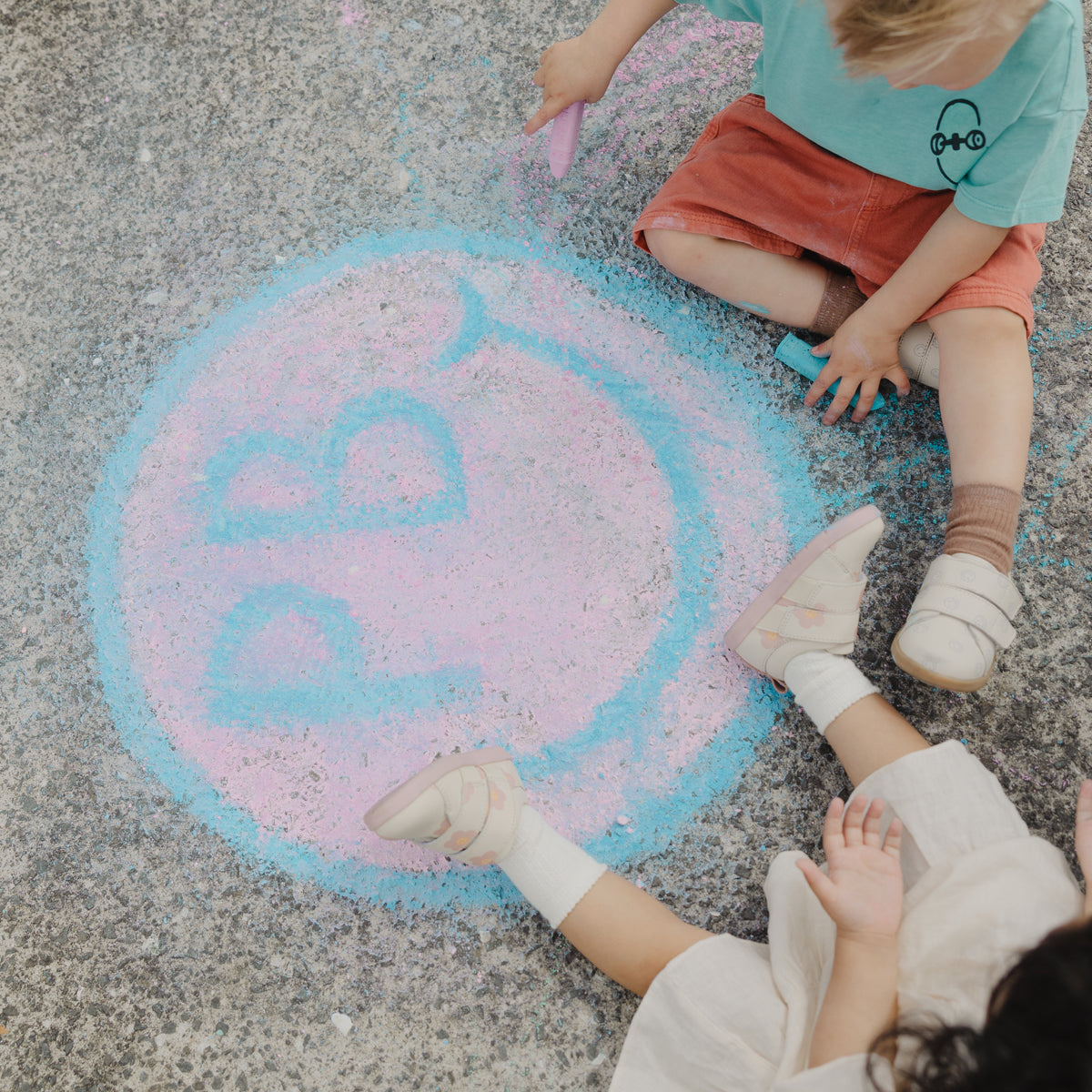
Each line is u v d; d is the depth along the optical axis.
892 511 1.79
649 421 1.83
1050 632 1.74
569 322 1.88
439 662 1.72
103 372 1.85
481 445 1.82
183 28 2.01
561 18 2.01
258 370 1.85
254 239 1.90
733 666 1.73
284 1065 1.57
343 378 1.85
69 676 1.71
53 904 1.63
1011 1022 0.98
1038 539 1.78
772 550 1.78
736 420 1.83
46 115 1.97
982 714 1.71
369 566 1.76
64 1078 1.57
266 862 1.65
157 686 1.71
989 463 1.57
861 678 1.60
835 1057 1.25
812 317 1.77
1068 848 1.65
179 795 1.67
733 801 1.68
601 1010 1.59
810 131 1.59
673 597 1.76
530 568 1.76
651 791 1.68
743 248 1.72
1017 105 1.37
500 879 1.65
